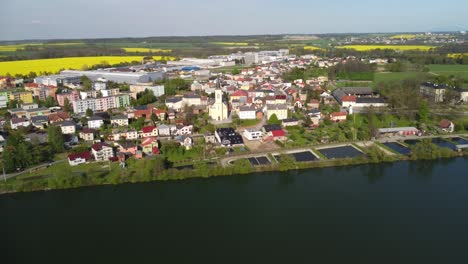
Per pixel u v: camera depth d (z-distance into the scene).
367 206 137.88
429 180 160.00
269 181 160.75
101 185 157.12
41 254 111.81
